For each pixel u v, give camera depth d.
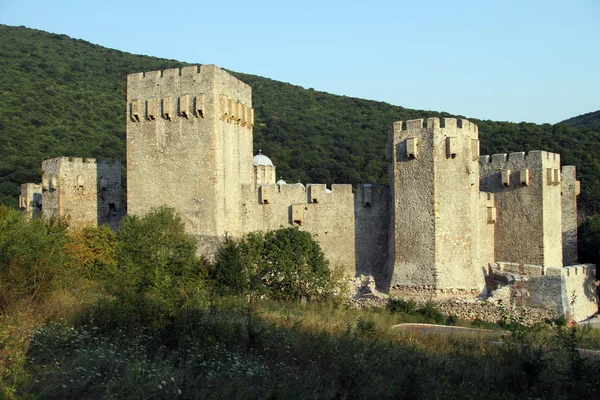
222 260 37.28
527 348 20.36
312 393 15.84
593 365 19.20
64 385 14.11
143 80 45.38
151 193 44.56
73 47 152.75
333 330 26.09
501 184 50.31
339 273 39.94
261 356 19.73
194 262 27.83
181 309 21.66
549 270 40.97
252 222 47.34
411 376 17.27
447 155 39.34
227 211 44.72
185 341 20.09
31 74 118.31
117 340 19.30
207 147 43.31
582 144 87.06
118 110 111.44
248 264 37.34
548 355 20.42
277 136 108.12
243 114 47.66
